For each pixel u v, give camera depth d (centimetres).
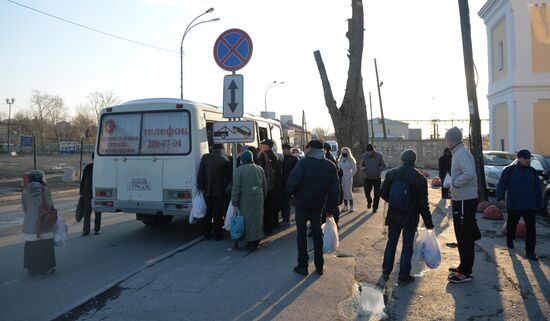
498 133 2388
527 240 699
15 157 5222
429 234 611
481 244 799
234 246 768
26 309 508
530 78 2120
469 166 577
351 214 1145
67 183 2227
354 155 1875
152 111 870
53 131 8662
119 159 882
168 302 511
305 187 604
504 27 2267
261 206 755
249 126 805
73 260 730
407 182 593
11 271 666
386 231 917
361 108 1909
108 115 901
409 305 509
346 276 607
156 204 856
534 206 703
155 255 766
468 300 524
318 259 614
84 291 573
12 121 9062
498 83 2358
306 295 532
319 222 616
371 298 531
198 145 851
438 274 627
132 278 598
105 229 1012
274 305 501
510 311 491
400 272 592
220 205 835
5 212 1302
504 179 738
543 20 2127
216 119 948
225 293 539
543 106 2114
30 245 629
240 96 809
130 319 465
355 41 1689
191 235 942
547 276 613
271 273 619
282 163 1009
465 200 586
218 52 811
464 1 1227
